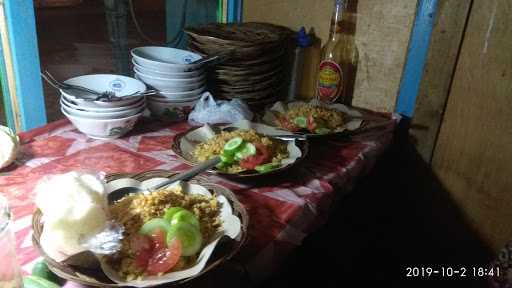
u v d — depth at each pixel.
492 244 1.90
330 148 1.59
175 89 1.62
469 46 1.75
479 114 1.79
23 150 1.37
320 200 1.24
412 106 1.91
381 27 1.89
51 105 2.25
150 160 1.37
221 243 0.90
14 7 1.38
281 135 1.48
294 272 1.85
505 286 1.48
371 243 2.19
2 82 1.48
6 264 0.67
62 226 0.80
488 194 1.85
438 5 1.74
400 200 2.07
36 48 1.46
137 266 0.81
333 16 1.93
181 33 2.35
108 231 0.84
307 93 2.12
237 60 1.77
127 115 1.44
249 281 0.95
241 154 1.30
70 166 1.30
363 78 2.00
